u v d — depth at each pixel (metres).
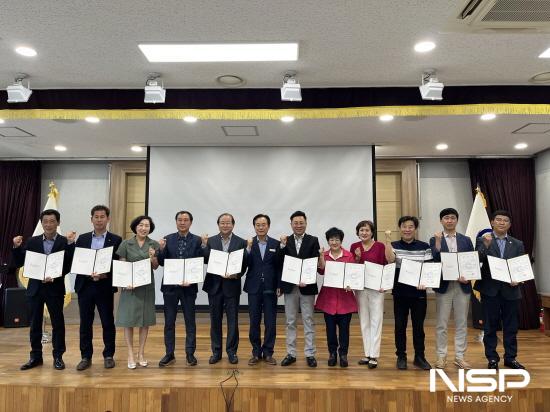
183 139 5.61
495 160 6.65
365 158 5.95
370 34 3.19
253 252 3.91
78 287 3.70
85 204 6.93
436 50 3.46
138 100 4.28
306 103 4.26
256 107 4.28
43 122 4.76
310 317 3.80
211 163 6.02
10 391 3.26
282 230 5.94
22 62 3.67
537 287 6.48
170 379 3.40
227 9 2.86
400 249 3.76
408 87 4.22
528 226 6.52
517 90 4.18
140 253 3.75
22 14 2.90
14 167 6.83
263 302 3.92
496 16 2.92
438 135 5.41
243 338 5.07
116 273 3.58
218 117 4.27
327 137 5.52
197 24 3.05
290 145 5.97
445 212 3.74
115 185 6.84
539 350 4.61
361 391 3.16
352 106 4.23
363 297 3.82
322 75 3.96
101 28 3.10
